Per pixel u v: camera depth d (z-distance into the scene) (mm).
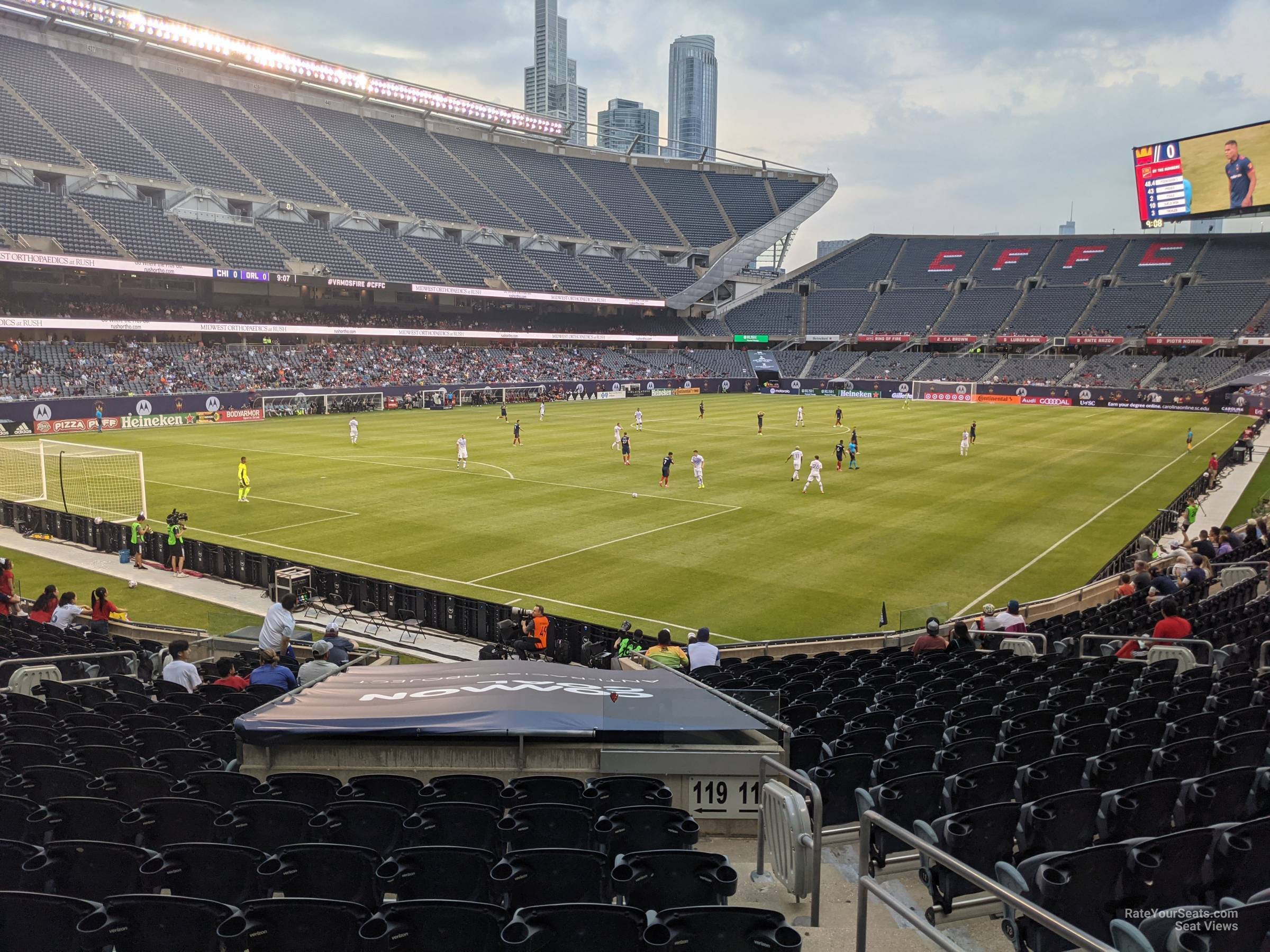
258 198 87000
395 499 38469
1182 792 7543
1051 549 30688
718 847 8625
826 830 8477
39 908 5426
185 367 73938
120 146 80812
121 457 49938
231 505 37156
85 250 69375
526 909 5223
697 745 9094
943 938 4910
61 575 28188
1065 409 87625
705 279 116875
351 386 81188
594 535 32312
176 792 8406
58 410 61531
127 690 13898
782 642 20172
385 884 6289
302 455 51156
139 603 25250
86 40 88688
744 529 33281
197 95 94250
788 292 126750
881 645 20344
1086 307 107000
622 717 9062
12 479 42688
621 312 117688
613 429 66438
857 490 41000
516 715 9008
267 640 16594
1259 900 5258
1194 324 98125
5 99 76875
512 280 99938
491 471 45938
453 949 5281
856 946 6508
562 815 7289
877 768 8562
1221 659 14820
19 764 9742
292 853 6277
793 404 94688
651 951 5090
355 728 8859
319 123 103625
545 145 126375
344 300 94062
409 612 23781
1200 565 23438
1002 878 6363
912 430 66562
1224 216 95812
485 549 30328
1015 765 8016
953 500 38875
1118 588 23828
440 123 118062
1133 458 51844
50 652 16516
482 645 22219
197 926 5371
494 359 99000
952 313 113938
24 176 72312
